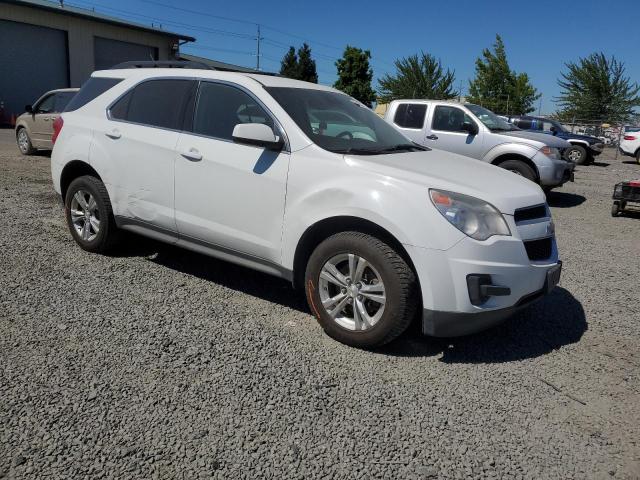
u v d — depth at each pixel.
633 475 2.67
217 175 4.34
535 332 4.28
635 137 21.03
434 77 49.00
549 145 10.17
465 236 3.45
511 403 3.23
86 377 3.21
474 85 47.25
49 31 28.53
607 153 27.41
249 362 3.50
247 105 4.38
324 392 3.21
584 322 4.53
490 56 45.94
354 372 3.47
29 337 3.65
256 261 4.28
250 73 4.91
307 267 3.95
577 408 3.22
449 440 2.84
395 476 2.55
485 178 3.99
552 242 4.03
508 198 3.71
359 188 3.67
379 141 4.64
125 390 3.10
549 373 3.63
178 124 4.71
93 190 5.22
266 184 4.08
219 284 4.91
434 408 3.12
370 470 2.58
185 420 2.86
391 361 3.65
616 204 9.39
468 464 2.67
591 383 3.52
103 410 2.90
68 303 4.23
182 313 4.20
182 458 2.58
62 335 3.71
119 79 5.33
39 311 4.05
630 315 4.72
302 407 3.04
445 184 3.62
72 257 5.34
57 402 2.94
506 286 3.54
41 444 2.61
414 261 3.48
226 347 3.68
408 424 2.96
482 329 3.66
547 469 2.67
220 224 4.39
